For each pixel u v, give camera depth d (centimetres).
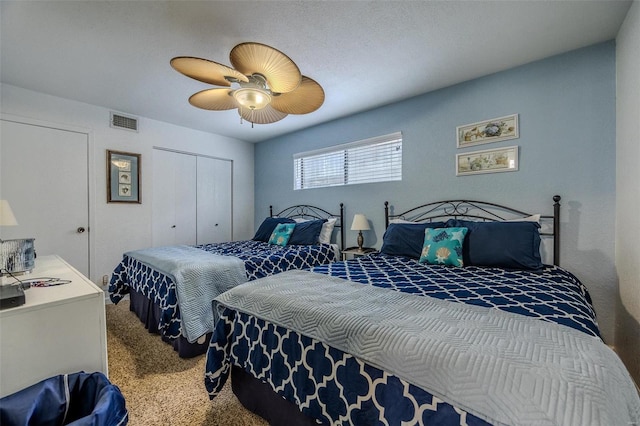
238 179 468
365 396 97
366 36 195
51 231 293
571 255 215
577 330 95
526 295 136
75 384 106
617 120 195
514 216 240
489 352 81
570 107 216
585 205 210
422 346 88
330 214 381
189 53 215
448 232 219
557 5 166
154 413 147
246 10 169
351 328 104
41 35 193
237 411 149
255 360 135
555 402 65
